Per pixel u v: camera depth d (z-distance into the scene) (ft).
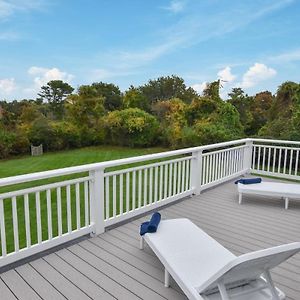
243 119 49.16
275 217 13.53
